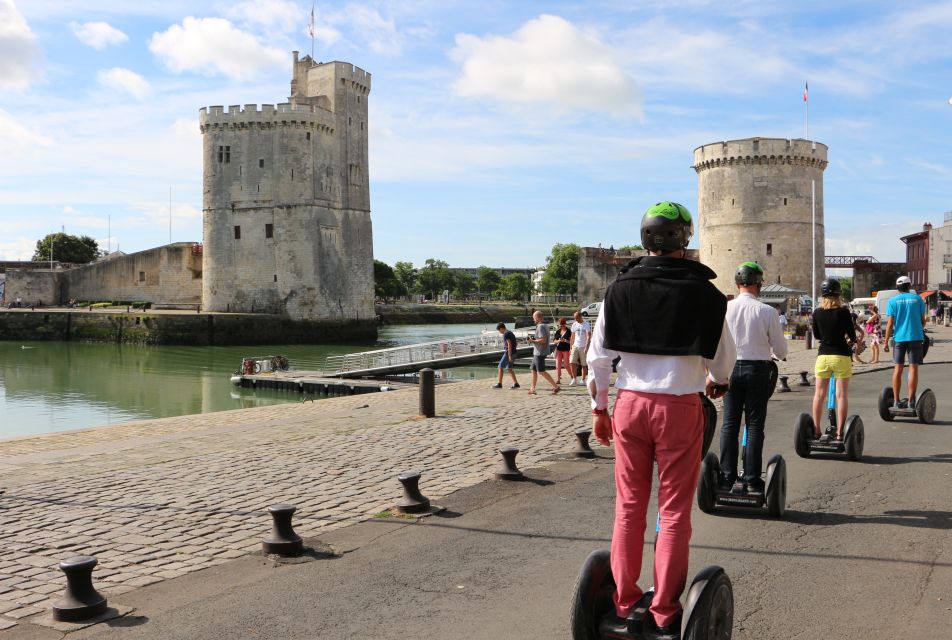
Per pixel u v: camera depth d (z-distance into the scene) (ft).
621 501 13.96
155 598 18.97
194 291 325.01
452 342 153.38
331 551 22.39
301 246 275.39
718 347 14.37
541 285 573.33
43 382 162.71
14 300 329.31
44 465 38.47
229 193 281.33
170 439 47.29
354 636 16.62
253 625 17.26
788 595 18.49
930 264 296.10
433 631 16.81
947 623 16.74
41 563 22.06
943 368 86.17
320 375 140.97
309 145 276.82
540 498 28.48
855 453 33.42
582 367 76.69
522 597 18.67
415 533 24.18
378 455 38.29
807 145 258.98
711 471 25.43
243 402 126.11
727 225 262.06
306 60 301.43
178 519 26.58
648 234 14.06
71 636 16.81
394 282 490.49
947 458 34.17
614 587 14.43
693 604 13.00
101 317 278.26
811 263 261.44
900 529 23.58
